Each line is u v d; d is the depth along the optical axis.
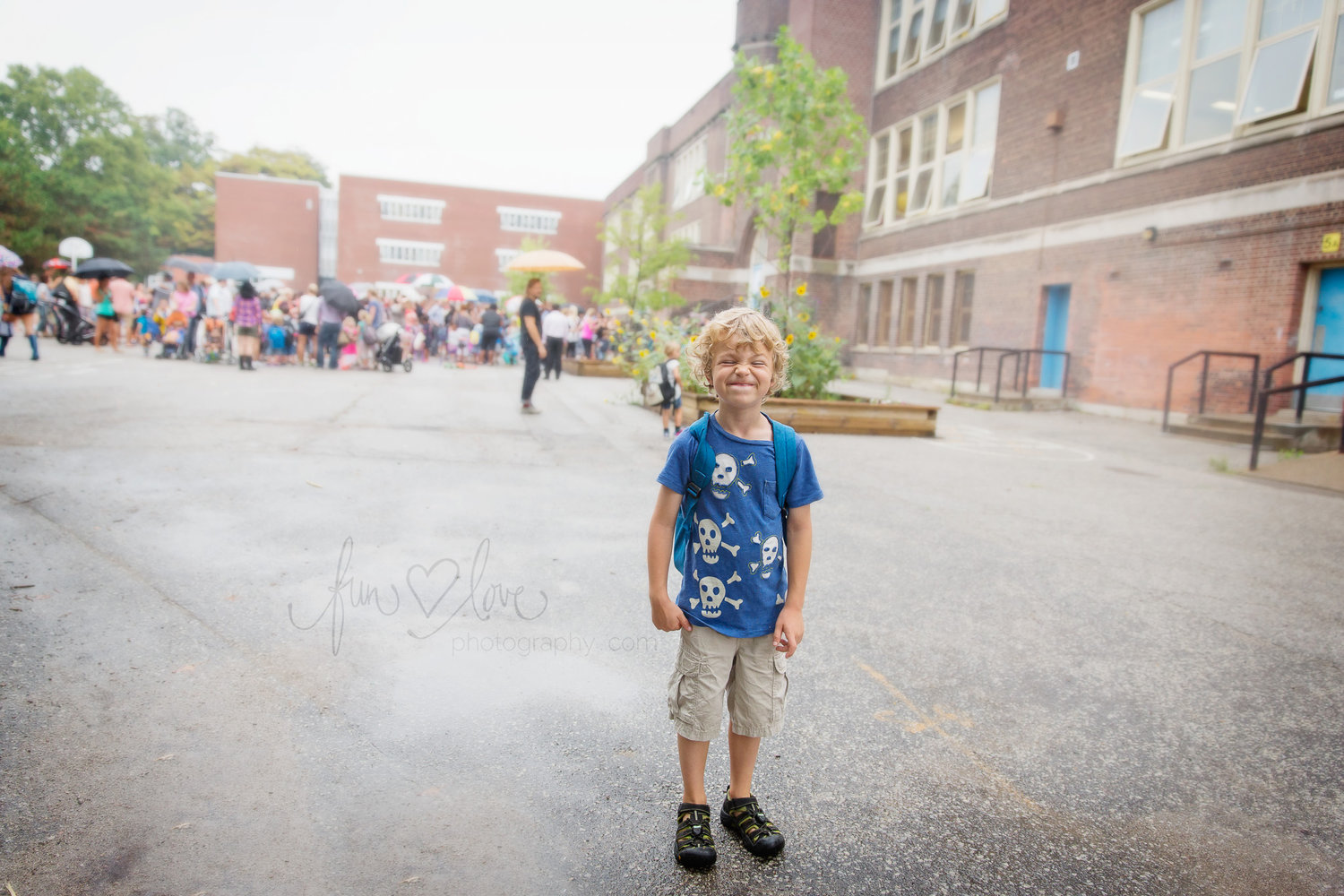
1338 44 10.84
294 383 12.74
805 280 23.56
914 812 2.36
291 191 50.72
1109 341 14.43
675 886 2.00
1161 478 8.31
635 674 3.12
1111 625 3.96
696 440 2.09
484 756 2.51
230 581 3.79
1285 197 11.40
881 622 3.83
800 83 13.16
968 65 18.58
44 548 4.00
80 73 49.34
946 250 19.28
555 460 7.33
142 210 52.28
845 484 7.11
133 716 2.58
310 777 2.34
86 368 12.86
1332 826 2.38
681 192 36.00
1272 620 4.12
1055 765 2.64
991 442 10.54
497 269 50.91
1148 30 13.87
